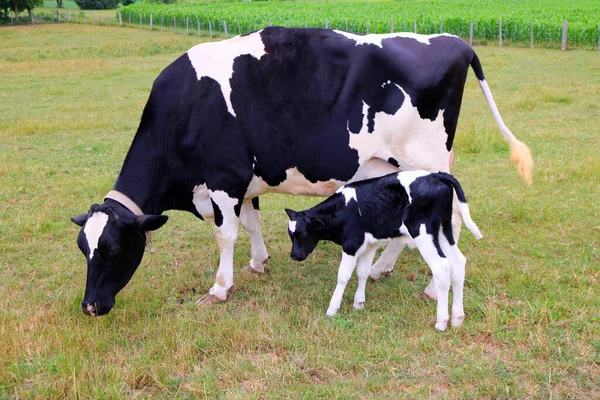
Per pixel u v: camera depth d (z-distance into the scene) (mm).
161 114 5297
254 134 5195
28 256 6496
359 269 5113
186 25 38188
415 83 5082
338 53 5125
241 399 3939
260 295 5586
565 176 8555
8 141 11422
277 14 40750
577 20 29391
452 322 4867
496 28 27688
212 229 7383
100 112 14141
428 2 57031
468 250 6418
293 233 5121
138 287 5641
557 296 5219
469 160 9812
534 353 4406
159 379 4199
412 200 4648
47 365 4316
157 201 5488
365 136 5172
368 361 4402
